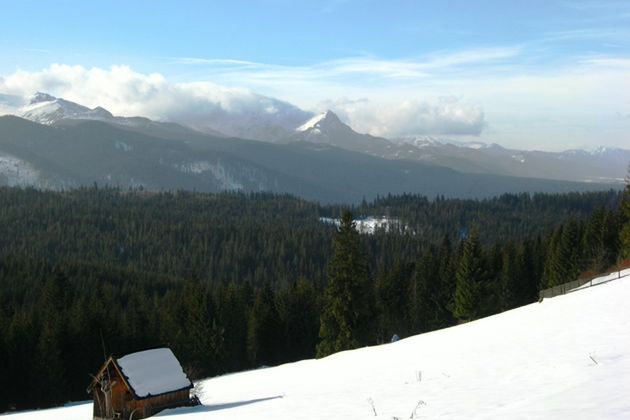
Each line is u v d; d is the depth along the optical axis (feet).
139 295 352.08
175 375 102.42
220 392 122.31
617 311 114.11
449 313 289.94
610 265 266.36
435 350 115.34
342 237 194.08
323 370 128.77
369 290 195.62
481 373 76.54
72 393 227.20
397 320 304.91
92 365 232.53
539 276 307.37
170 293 363.56
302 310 292.20
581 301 137.59
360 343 192.54
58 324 226.79
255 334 270.05
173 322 268.41
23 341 216.74
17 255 461.78
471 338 120.57
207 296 265.13
